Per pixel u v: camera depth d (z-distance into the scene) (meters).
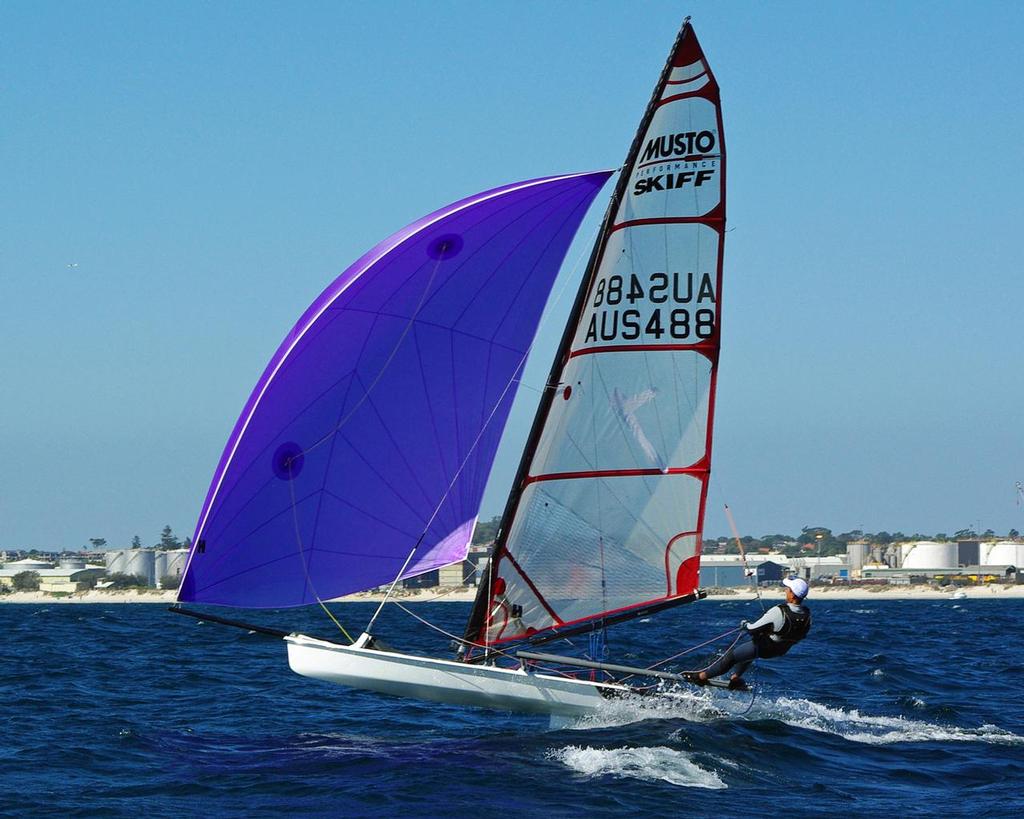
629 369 36.94
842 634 101.06
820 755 34.19
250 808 28.53
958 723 42.00
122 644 87.00
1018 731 40.34
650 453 36.78
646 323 36.94
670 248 36.91
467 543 37.06
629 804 28.23
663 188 36.97
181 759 34.69
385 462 35.94
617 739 34.75
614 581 37.00
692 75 36.84
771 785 30.47
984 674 61.38
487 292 36.09
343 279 34.94
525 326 36.72
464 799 28.84
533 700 36.12
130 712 45.00
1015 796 29.69
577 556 37.06
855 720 40.94
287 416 34.81
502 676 35.75
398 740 37.53
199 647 82.62
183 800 29.39
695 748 33.59
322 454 35.34
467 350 36.25
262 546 35.12
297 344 34.62
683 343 36.72
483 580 37.62
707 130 36.75
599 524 36.97
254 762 34.09
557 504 37.16
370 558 36.19
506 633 37.34
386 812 27.88
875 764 33.50
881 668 61.00
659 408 36.84
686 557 36.72
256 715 43.97
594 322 37.16
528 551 37.25
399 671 35.06
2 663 67.75
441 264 35.53
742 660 35.09
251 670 62.78
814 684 54.22
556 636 37.53
